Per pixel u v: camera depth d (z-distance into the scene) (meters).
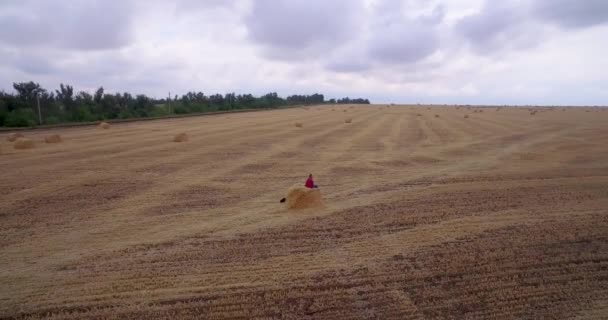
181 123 47.47
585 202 13.30
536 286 7.55
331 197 14.12
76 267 8.34
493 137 32.44
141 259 8.73
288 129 39.25
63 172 18.00
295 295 7.18
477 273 8.06
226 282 7.67
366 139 31.25
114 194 14.38
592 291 7.36
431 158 22.48
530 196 14.09
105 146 26.39
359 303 6.93
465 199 13.71
